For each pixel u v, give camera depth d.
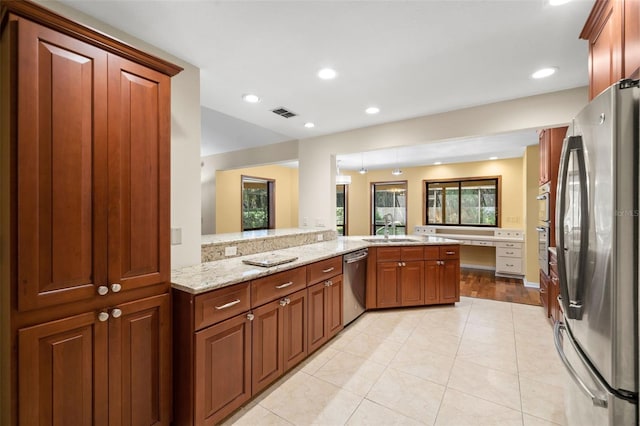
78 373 1.27
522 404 1.90
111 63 1.37
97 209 1.33
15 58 1.10
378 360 2.46
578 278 1.30
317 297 2.57
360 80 2.45
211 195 6.04
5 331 1.15
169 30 1.78
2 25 1.16
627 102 1.01
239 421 1.76
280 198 7.45
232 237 2.83
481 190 6.58
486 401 1.93
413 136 3.41
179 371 1.63
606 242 1.08
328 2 1.54
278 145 4.74
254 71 2.29
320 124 3.63
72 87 1.25
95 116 1.32
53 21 1.18
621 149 1.02
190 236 2.20
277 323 2.11
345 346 2.71
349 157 5.89
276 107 3.05
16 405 1.12
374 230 7.81
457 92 2.69
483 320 3.33
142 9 1.58
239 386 1.82
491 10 1.61
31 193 1.15
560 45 1.94
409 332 3.01
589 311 1.21
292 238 3.29
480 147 4.98
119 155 1.40
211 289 1.64
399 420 1.77
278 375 2.11
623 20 1.24
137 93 1.48
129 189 1.44
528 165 4.84
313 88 2.60
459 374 2.25
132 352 1.46
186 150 2.17
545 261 3.44
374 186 7.83
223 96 2.77
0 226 1.19
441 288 3.77
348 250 3.08
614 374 1.05
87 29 1.27
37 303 1.16
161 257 1.58
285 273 2.19
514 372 2.27
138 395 1.48
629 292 1.02
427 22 1.71
